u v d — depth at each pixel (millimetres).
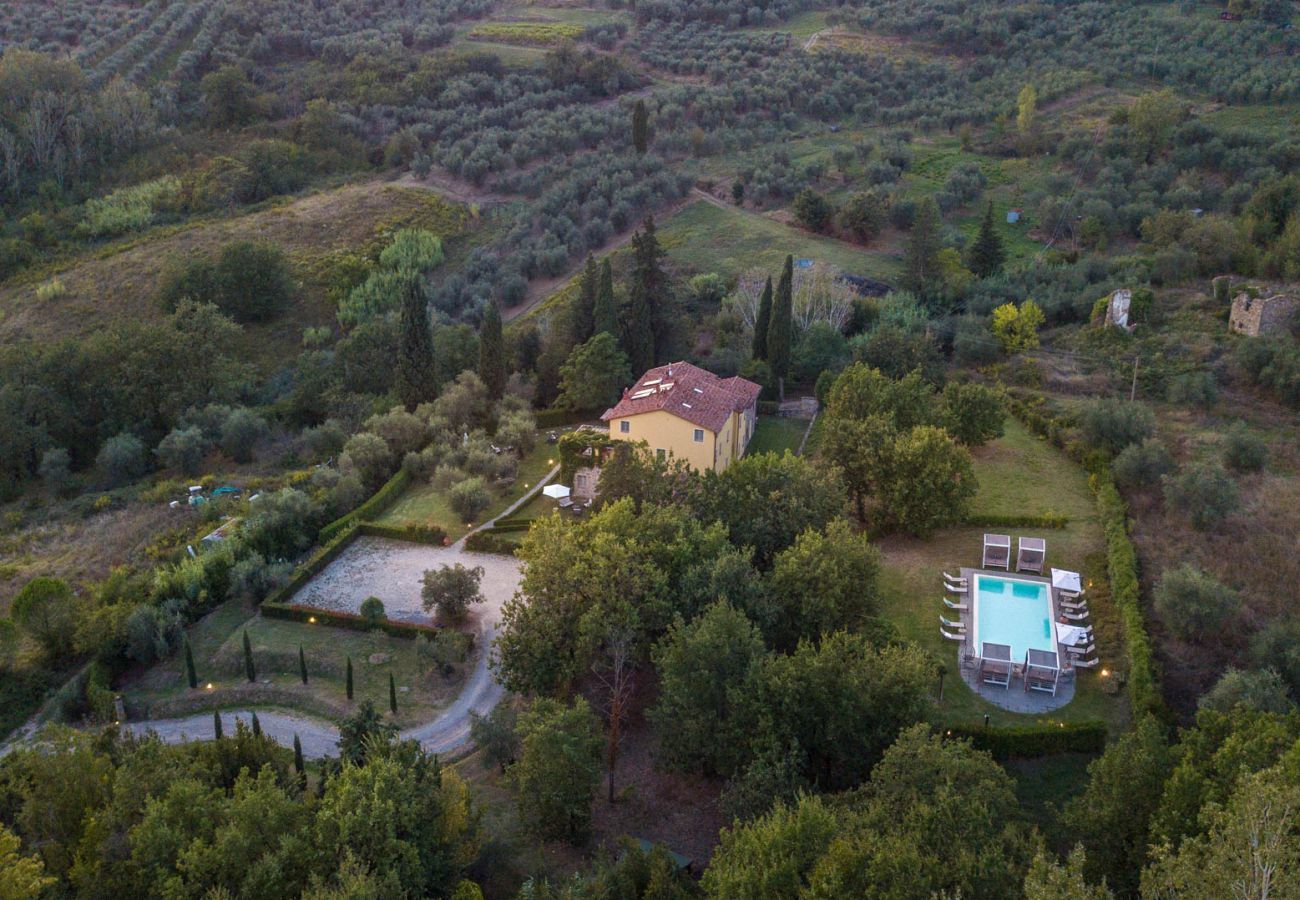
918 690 38188
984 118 143000
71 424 83438
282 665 52531
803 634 45750
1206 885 23156
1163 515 56562
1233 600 44562
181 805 33938
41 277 111688
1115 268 94438
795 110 152375
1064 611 49812
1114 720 42719
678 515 51719
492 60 160125
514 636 46219
